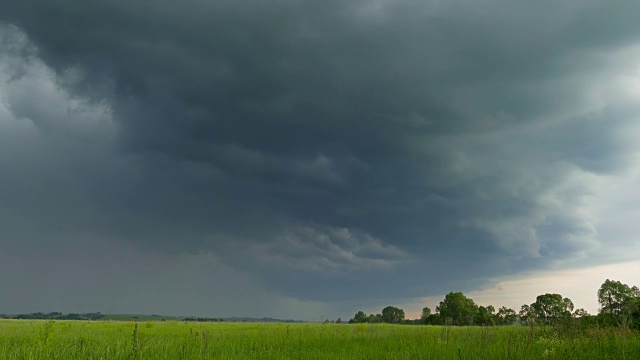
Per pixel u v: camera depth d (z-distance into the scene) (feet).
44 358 39.99
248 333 85.20
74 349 43.98
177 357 40.93
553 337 42.04
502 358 34.04
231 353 46.55
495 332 50.62
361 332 84.79
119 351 42.55
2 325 123.24
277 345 55.21
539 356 34.71
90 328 107.55
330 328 103.40
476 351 37.37
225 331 97.86
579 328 44.65
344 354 43.39
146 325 129.90
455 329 66.49
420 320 306.55
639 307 45.91
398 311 384.06
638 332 44.01
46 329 46.93
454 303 263.90
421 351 41.47
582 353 34.83
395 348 46.91
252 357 44.09
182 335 80.69
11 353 41.88
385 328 102.83
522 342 40.47
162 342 56.29
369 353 43.39
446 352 39.14
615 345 36.09
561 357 33.96
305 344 55.62
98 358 39.81
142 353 39.32
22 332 83.82
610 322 45.73
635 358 32.27
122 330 101.50
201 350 43.75
